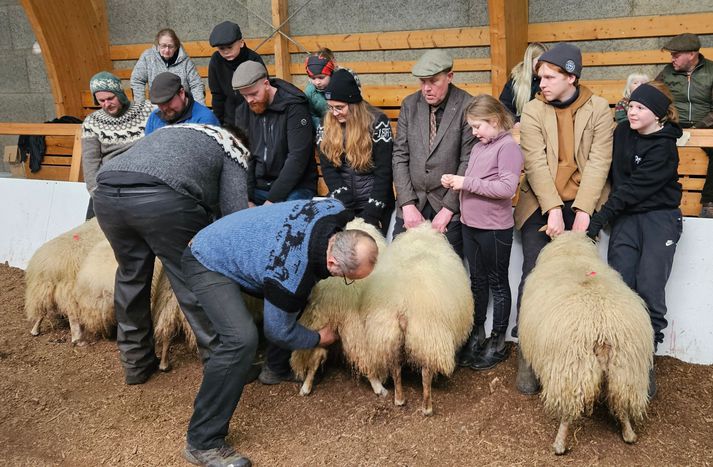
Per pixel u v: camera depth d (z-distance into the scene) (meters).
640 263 3.86
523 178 4.24
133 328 4.16
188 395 4.12
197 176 3.59
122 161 3.63
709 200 4.70
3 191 6.67
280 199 4.55
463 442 3.50
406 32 6.90
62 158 7.71
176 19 8.27
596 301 3.21
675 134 3.70
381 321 3.65
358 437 3.60
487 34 6.48
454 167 4.21
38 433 3.79
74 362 4.64
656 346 3.94
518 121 5.18
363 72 7.24
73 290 4.77
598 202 3.99
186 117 4.45
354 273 3.01
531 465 3.29
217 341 3.89
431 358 3.60
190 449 3.41
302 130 4.55
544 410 3.74
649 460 3.29
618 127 3.89
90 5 8.47
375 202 4.39
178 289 3.80
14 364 4.62
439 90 4.05
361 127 4.24
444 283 3.67
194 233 3.68
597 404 3.74
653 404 3.77
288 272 3.07
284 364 4.15
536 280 3.60
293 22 7.48
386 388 4.07
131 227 3.69
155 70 6.24
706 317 4.13
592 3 6.16
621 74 6.22
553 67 3.78
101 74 4.82
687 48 5.21
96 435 3.75
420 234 4.04
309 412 3.87
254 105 4.51
